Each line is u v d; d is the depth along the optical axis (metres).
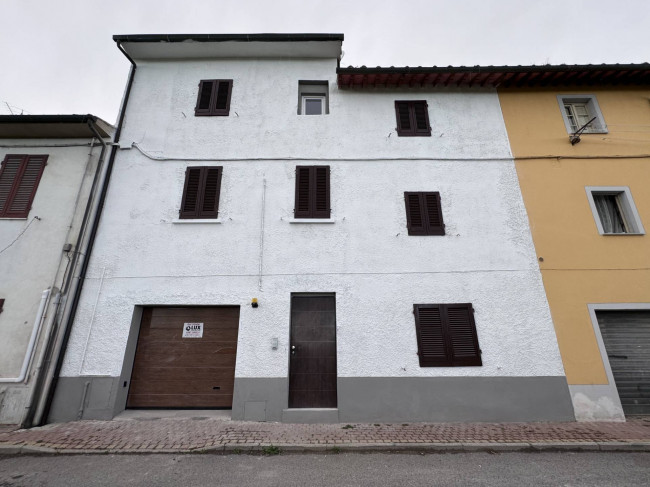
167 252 7.32
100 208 7.55
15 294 6.88
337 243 7.47
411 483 4.21
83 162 7.94
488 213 7.77
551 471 4.54
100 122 7.80
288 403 6.57
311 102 9.22
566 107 9.14
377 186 7.96
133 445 5.22
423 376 6.65
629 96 8.94
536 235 7.61
